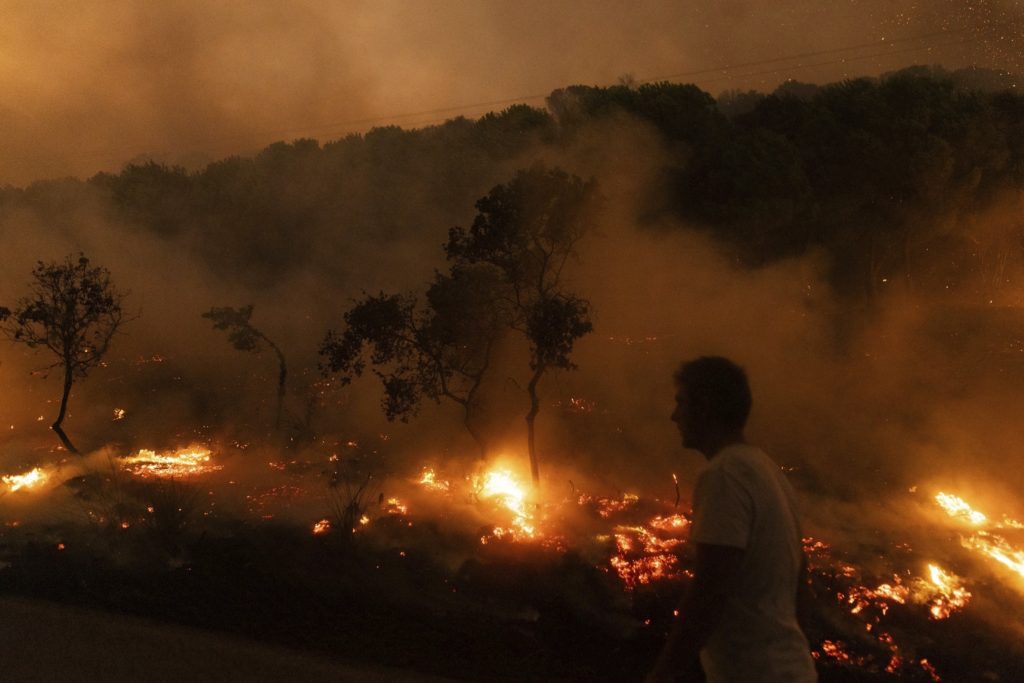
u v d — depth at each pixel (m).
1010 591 6.43
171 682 4.17
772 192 18.31
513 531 7.52
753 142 19.05
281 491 9.07
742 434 2.72
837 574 6.65
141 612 5.38
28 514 8.05
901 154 19.89
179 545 6.93
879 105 20.22
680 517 8.35
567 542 7.28
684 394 2.75
